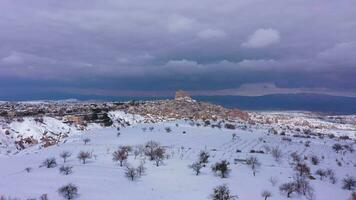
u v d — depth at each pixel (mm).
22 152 115750
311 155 125062
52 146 120812
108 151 104312
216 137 156125
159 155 90750
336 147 145375
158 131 163500
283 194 67875
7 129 143750
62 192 59906
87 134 151625
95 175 74625
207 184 70500
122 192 63812
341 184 81938
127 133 154000
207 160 93500
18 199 56250
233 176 78188
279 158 110625
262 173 83250
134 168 77625
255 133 180500
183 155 103250
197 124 197750
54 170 79000
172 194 63719
